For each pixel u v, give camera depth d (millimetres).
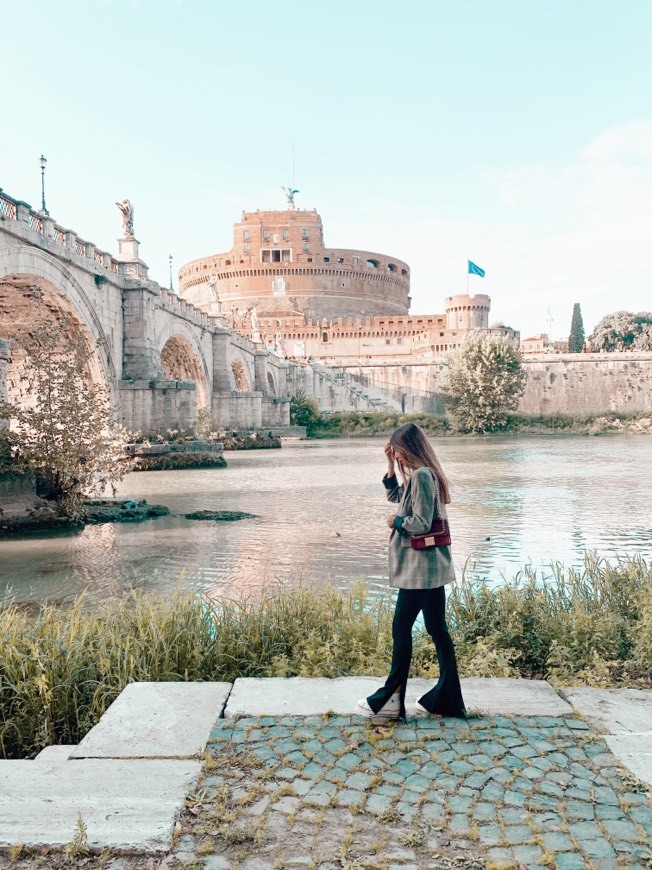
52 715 5105
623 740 3963
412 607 4277
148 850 3006
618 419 69750
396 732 4109
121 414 35094
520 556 12211
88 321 31125
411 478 4250
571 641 6590
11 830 3146
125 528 15992
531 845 2996
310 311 129875
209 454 34156
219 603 7617
